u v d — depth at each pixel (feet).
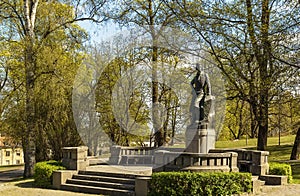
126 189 42.47
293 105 70.13
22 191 44.70
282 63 63.36
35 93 68.44
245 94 68.13
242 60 67.41
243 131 151.64
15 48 81.76
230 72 67.77
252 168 48.96
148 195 39.58
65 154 51.31
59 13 76.33
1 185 50.93
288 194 40.60
